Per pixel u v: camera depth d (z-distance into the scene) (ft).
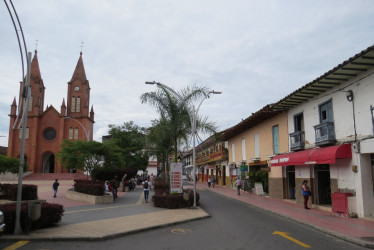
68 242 27.40
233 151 109.09
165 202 52.26
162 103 61.67
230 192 91.45
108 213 45.24
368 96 39.73
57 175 178.29
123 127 147.84
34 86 199.93
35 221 31.55
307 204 53.78
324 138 47.42
